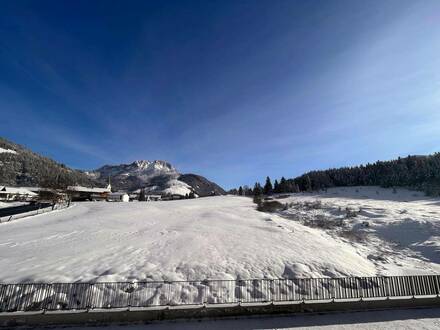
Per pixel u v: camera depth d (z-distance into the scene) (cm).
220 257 1571
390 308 1074
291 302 1028
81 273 1313
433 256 2048
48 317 930
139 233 2341
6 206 5288
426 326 941
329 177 12662
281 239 2041
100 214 3869
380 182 10200
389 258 1955
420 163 10212
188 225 2708
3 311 977
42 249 1766
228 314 989
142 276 1302
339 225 3139
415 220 2916
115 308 961
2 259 1529
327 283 1327
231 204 6209
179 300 1157
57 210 4253
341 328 923
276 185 12306
